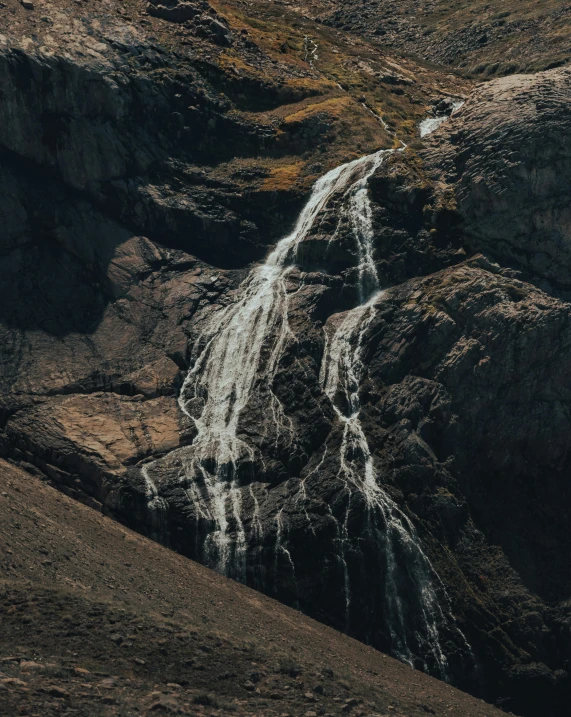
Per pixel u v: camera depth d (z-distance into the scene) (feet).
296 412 225.97
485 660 203.62
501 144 249.75
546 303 230.89
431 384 227.61
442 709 165.48
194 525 207.92
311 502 210.79
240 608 181.57
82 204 264.31
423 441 222.48
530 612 208.23
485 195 246.88
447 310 234.58
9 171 262.88
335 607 203.10
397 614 204.95
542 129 247.09
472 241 247.50
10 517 172.35
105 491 212.43
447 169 260.21
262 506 211.00
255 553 205.16
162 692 134.72
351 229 255.50
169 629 150.30
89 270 257.75
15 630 141.08
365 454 219.41
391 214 257.14
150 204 265.13
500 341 227.40
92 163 265.95
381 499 213.25
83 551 173.37
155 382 236.02
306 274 251.60
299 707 140.97
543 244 241.76
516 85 264.72
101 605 151.23
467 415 224.12
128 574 172.55
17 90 263.49
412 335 234.38
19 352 239.09
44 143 264.93
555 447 224.74
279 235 266.36
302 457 218.38
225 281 255.91
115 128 269.64
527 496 223.10
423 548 210.79
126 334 246.88
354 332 239.50
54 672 131.34
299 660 157.17
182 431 225.56
